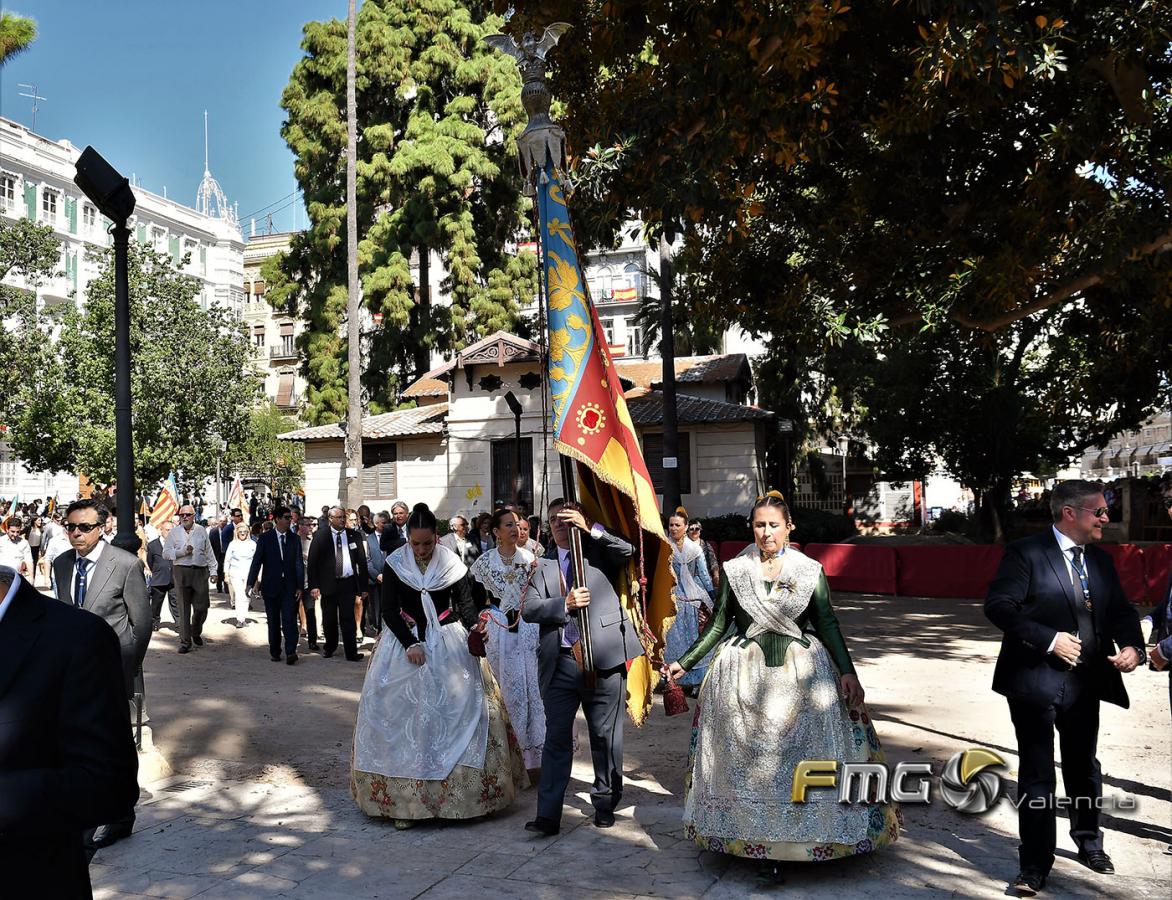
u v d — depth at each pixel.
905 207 12.19
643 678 5.89
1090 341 16.97
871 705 8.72
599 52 10.56
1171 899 4.38
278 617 12.42
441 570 6.00
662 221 10.10
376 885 4.79
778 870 4.68
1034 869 4.46
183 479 28.50
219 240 61.72
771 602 4.83
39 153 47.81
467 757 5.71
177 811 6.05
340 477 27.95
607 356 5.71
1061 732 4.73
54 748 2.44
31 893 2.46
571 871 4.94
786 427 29.72
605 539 5.69
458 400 26.23
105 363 27.14
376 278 32.19
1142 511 22.95
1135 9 9.27
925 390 24.31
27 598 2.51
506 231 34.78
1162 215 10.04
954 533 30.92
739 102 9.33
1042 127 11.20
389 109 34.34
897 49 10.68
